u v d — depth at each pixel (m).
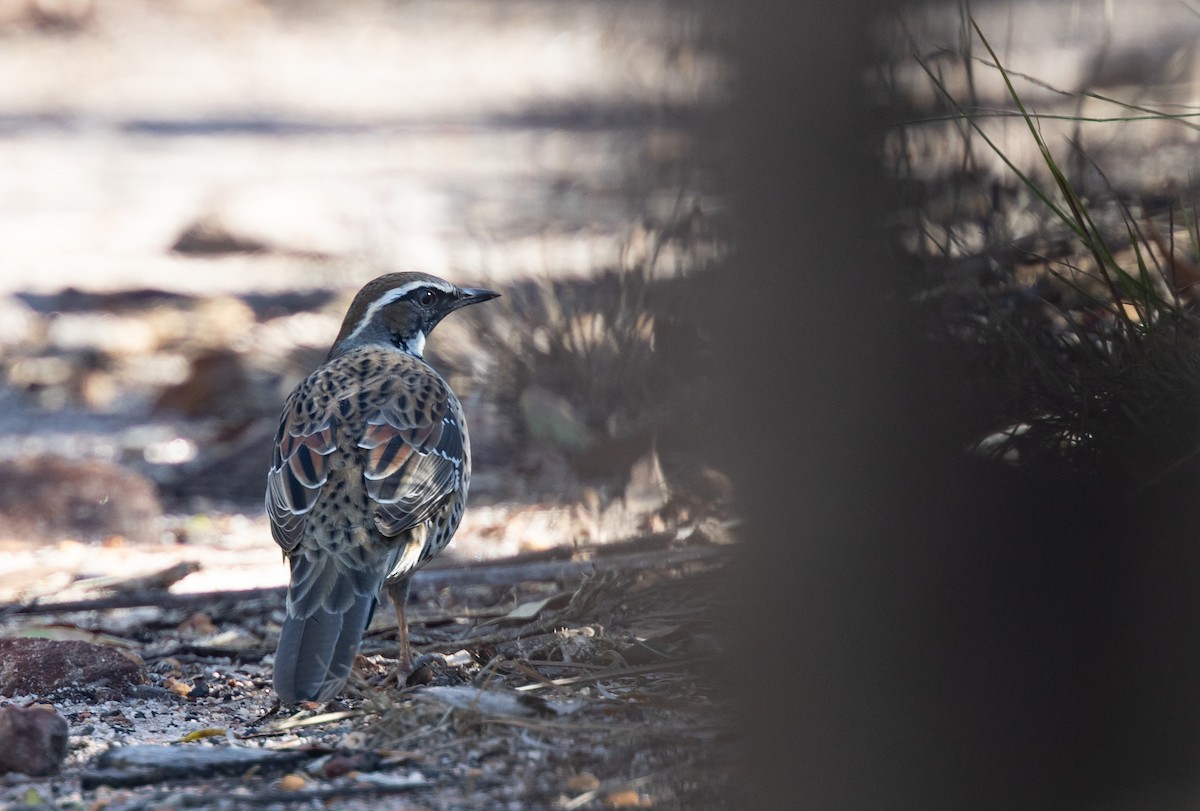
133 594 12.39
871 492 8.52
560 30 51.75
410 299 12.28
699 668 9.61
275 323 23.17
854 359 8.52
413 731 8.72
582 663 9.98
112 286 25.92
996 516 9.56
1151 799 8.00
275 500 10.18
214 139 40.25
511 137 36.72
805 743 8.13
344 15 60.50
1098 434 10.44
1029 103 16.92
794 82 8.16
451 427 10.72
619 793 7.81
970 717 8.30
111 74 50.97
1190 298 11.80
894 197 9.13
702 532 12.06
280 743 8.82
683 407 14.45
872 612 8.38
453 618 11.68
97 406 20.27
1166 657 8.95
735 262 8.46
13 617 12.11
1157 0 26.62
